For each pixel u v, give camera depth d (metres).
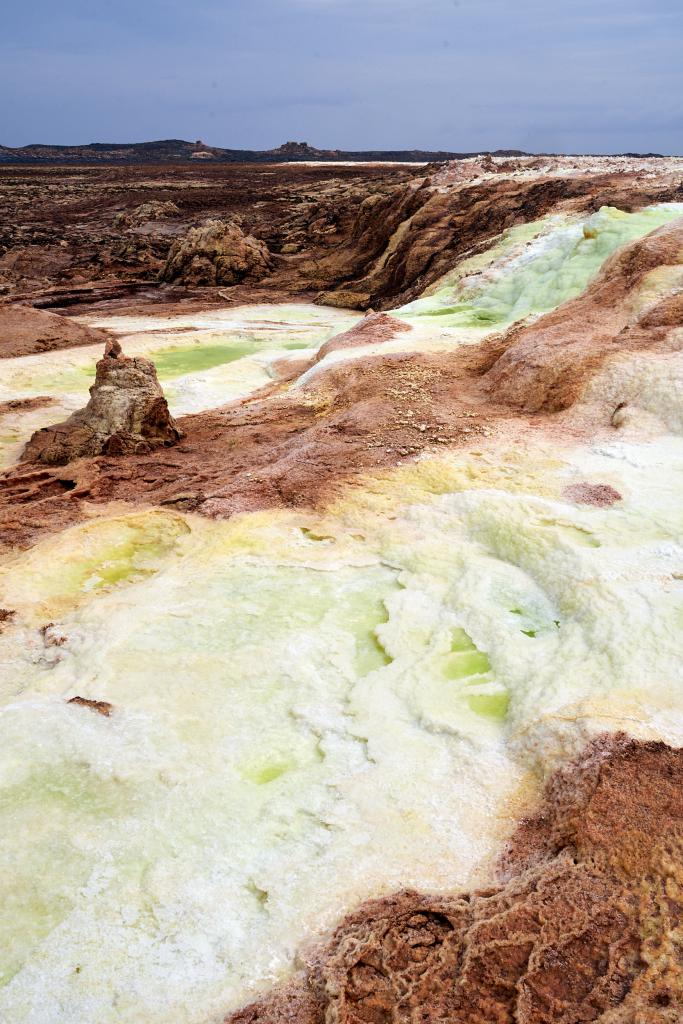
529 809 5.74
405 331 19.91
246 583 9.07
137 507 11.53
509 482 10.70
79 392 19.77
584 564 8.23
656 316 14.06
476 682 7.14
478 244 29.94
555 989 4.36
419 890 5.17
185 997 4.59
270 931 4.97
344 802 5.90
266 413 15.92
